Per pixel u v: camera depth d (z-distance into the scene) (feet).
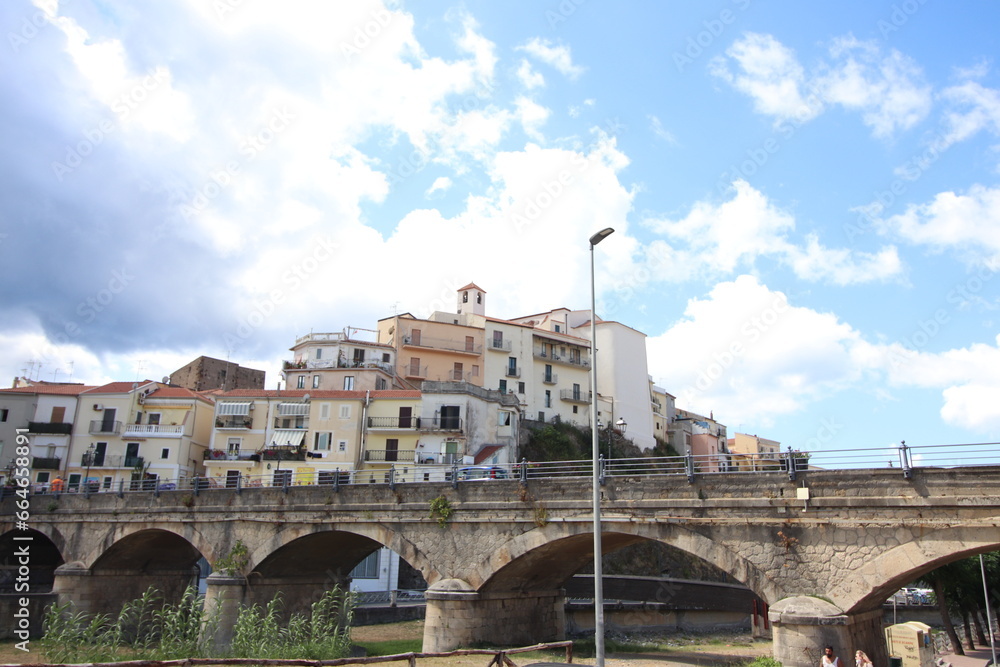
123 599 163.84
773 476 83.25
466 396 212.02
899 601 224.33
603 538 103.14
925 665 88.17
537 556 103.60
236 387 288.92
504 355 263.70
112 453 215.31
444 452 206.80
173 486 191.52
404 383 247.09
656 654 122.62
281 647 109.09
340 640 114.11
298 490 127.65
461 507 107.65
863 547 75.87
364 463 206.80
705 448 337.11
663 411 338.95
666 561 232.53
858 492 77.00
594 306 77.97
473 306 289.33
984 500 69.05
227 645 123.44
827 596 77.05
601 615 67.72
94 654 107.86
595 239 78.89
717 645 145.28
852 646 74.90
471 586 104.37
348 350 247.70
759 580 81.71
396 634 146.92
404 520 113.19
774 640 77.41
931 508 72.13
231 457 211.61
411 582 200.64
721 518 85.51
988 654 156.66
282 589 138.21
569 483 98.78
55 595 151.12
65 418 220.02
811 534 79.51
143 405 223.92
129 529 151.64
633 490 93.09
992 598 158.10
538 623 117.91
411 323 259.80
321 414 213.66
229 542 135.13
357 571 186.70
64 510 165.68
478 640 103.81
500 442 223.92
